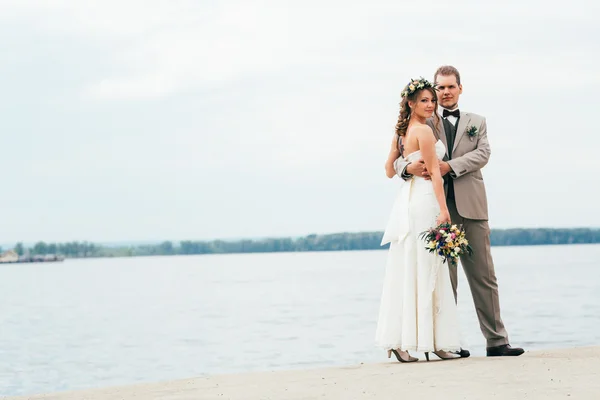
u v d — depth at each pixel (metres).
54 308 35.94
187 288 53.34
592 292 32.50
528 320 19.80
